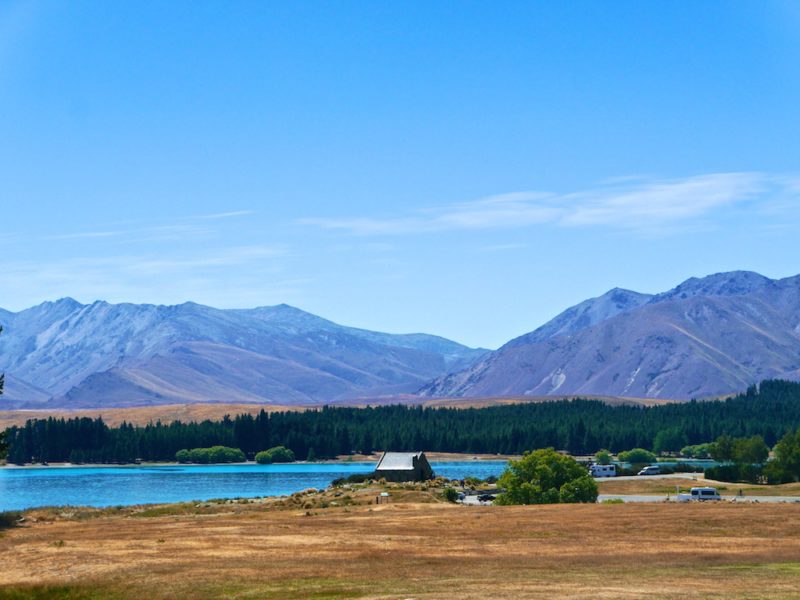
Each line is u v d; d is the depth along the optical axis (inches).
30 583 2433.6
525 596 2087.8
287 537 3380.9
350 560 2775.6
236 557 2844.5
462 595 2119.8
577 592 2137.1
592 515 4104.3
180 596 2242.9
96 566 2684.5
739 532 3464.6
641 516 3971.5
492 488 7450.8
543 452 6063.0
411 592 2192.4
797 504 4822.8
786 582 2301.9
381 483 7170.3
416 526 3754.9
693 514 4003.4
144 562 2746.1
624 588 2202.3
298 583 2364.7
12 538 3459.6
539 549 3031.5
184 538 3358.8
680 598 2044.8
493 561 2751.0
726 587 2215.8
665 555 2856.8
